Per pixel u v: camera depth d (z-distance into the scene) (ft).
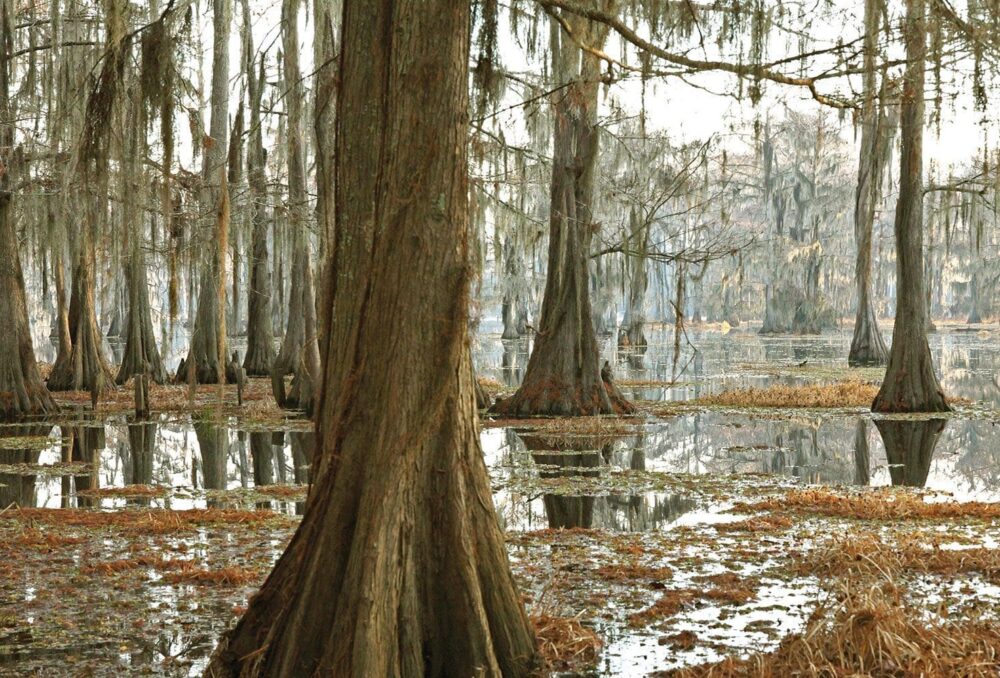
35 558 29.19
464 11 15.96
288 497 40.78
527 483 43.57
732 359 149.18
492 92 27.25
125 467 49.80
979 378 111.86
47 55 68.69
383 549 15.33
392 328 15.66
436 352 15.62
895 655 17.95
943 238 222.07
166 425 67.97
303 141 74.02
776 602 24.06
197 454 54.44
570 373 74.13
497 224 77.92
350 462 15.81
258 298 112.57
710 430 65.62
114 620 22.89
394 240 15.75
